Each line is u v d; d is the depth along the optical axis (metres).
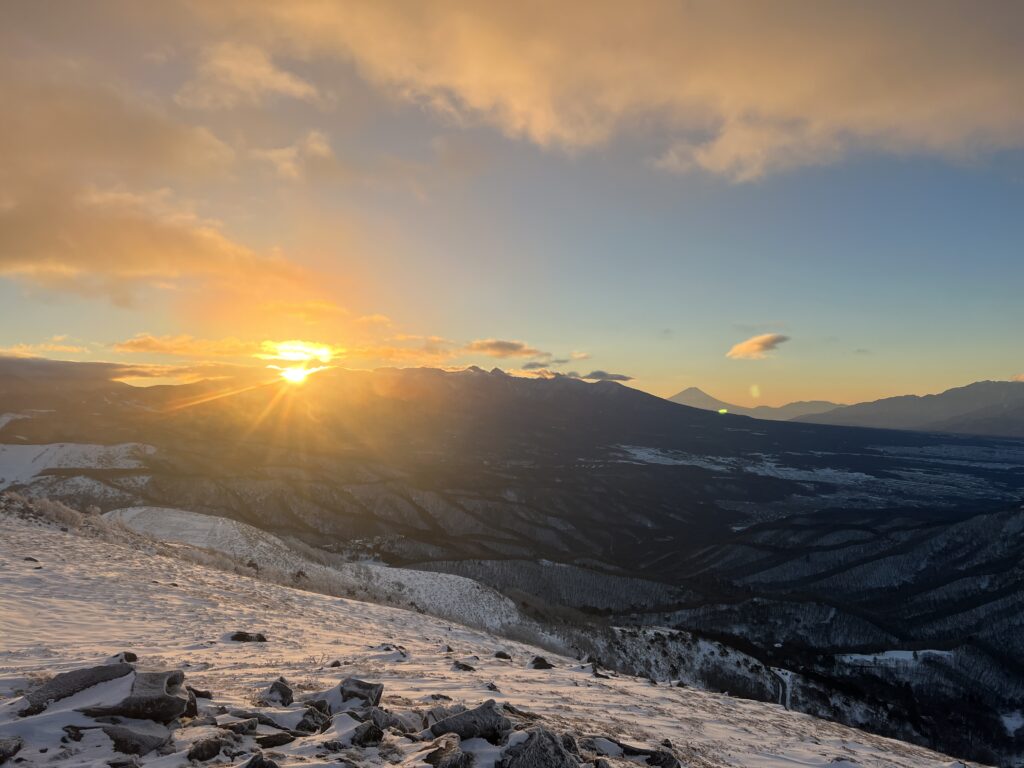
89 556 29.98
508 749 7.19
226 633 18.94
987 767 17.34
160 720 7.11
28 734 6.26
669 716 16.05
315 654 17.38
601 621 81.31
